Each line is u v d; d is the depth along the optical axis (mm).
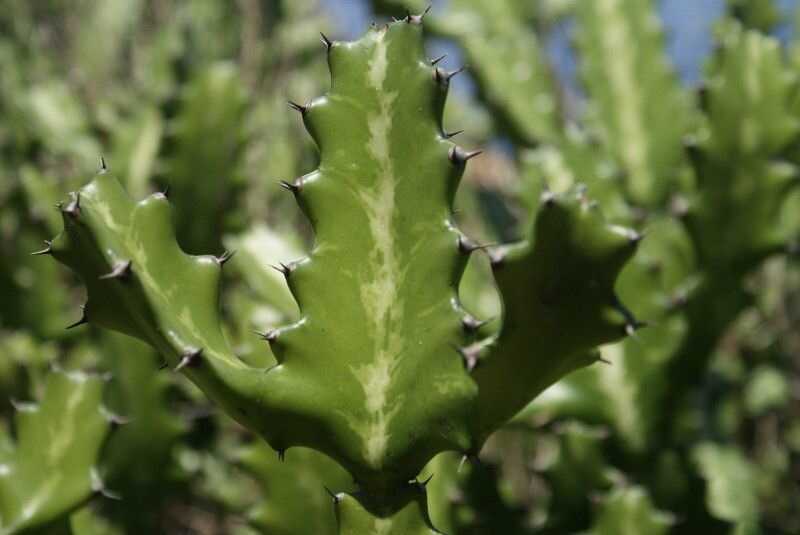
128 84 1620
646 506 715
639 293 758
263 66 1465
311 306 520
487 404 531
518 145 1047
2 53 1387
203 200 869
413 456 519
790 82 768
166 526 1101
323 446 521
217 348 517
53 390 633
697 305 767
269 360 651
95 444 630
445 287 516
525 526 756
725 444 938
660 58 947
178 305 515
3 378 891
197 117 867
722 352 1165
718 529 759
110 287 512
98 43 1604
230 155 873
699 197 767
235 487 1040
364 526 522
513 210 1131
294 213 1336
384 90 527
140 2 1639
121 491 804
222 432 1060
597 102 952
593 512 729
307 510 637
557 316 516
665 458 757
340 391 518
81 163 1321
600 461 751
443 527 691
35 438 628
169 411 807
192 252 876
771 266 1243
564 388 757
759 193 763
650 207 917
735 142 762
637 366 759
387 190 524
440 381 513
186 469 828
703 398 978
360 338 520
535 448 1071
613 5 960
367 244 522
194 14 1442
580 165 811
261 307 750
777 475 1167
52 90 1369
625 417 757
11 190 1037
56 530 626
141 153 1049
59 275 1011
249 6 1483
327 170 525
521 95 1043
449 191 521
